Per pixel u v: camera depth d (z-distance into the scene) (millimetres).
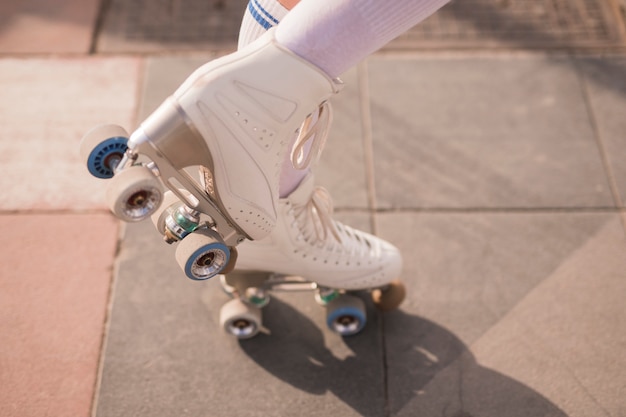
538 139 3049
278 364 2406
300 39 1542
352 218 2791
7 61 3344
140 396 2322
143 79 3273
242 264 2209
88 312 2523
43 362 2393
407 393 2330
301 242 2125
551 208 2812
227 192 1713
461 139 3053
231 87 1553
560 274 2613
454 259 2666
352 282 2307
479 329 2479
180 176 1661
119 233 2738
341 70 1620
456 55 3379
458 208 2818
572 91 3227
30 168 2941
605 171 2930
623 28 3467
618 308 2512
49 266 2645
